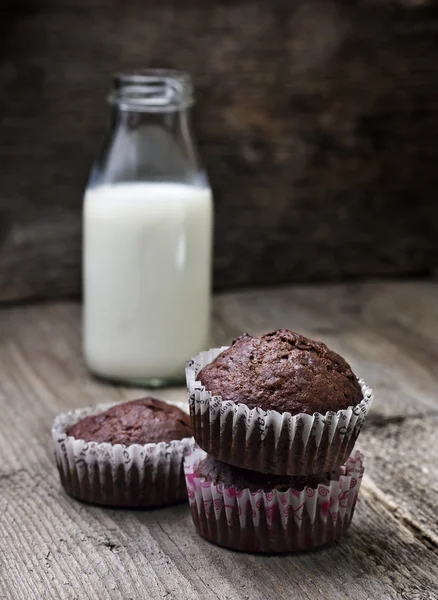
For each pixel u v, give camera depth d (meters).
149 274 0.74
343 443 0.59
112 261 0.74
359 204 0.95
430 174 0.96
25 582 0.58
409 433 0.70
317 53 0.92
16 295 0.90
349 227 0.95
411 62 0.94
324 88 0.92
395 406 0.73
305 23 0.91
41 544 0.60
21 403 0.73
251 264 0.94
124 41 0.88
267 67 0.91
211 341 0.81
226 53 0.90
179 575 0.58
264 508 0.59
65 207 0.90
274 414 0.57
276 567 0.59
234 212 0.93
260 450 0.58
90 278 0.76
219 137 0.91
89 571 0.58
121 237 0.74
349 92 0.93
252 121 0.92
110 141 0.75
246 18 0.90
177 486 0.62
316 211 0.94
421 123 0.95
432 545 0.61
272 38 0.91
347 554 0.60
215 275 0.93
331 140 0.93
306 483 0.59
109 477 0.62
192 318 0.75
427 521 0.62
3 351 0.80
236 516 0.59
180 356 0.75
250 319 0.86
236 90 0.91
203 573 0.58
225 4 0.89
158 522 0.62
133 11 0.88
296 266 0.95
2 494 0.64
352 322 0.86
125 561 0.59
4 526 0.61
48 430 0.70
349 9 0.92
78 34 0.87
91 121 0.89
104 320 0.75
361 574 0.58
